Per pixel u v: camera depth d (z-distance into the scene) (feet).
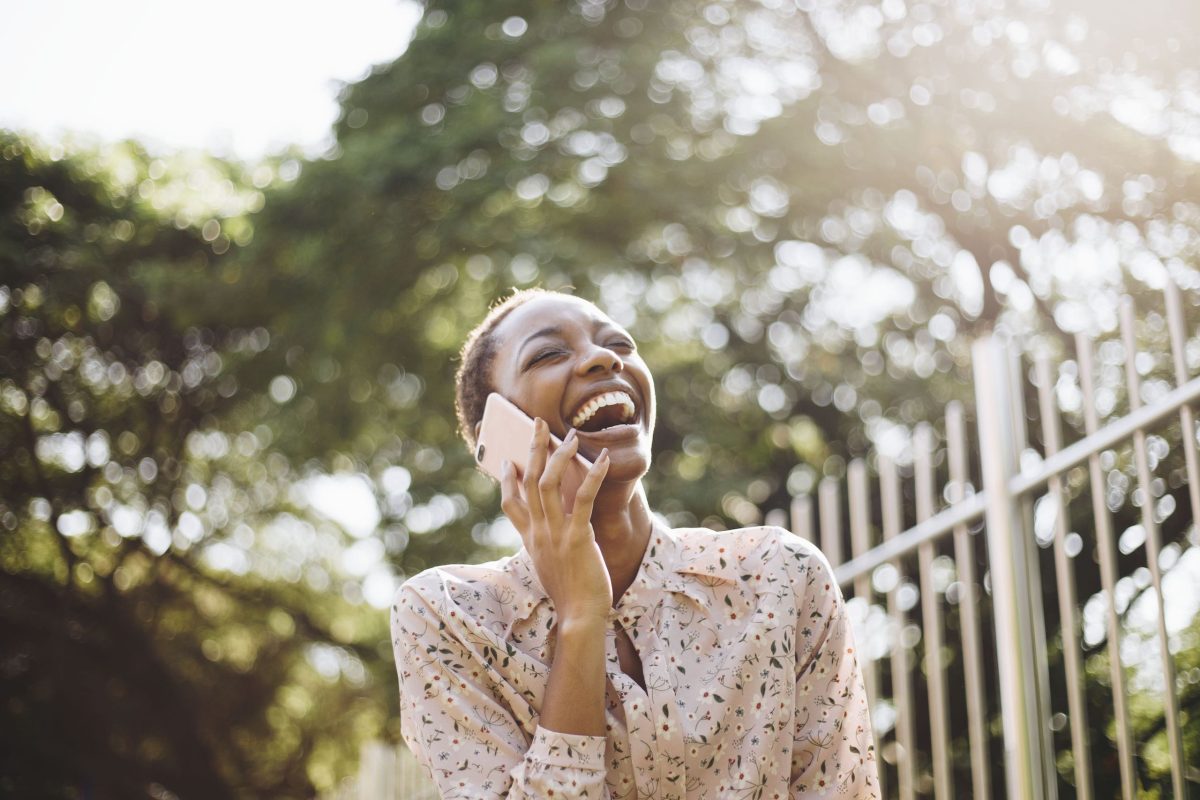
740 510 35.81
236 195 50.44
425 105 38.19
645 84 36.65
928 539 11.16
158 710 49.98
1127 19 32.24
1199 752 14.84
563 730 5.38
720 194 36.37
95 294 48.19
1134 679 15.58
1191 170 32.50
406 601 5.98
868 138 36.50
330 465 43.14
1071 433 20.13
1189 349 16.53
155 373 49.16
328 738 56.03
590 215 36.29
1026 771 9.77
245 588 52.80
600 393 5.98
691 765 5.64
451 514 38.14
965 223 37.47
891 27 37.45
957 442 11.18
